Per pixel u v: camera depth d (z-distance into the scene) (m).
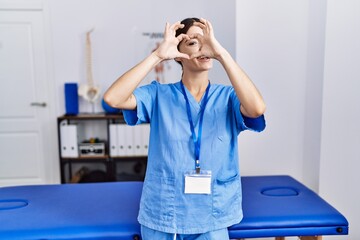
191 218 1.28
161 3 3.71
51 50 3.73
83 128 3.84
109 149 3.58
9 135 3.84
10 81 3.78
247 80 1.19
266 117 2.46
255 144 2.49
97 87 3.68
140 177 3.73
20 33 3.72
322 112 2.19
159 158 1.28
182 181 1.26
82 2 3.69
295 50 2.40
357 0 2.09
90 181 3.59
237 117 1.30
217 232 1.31
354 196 2.23
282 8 2.37
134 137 3.55
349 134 2.19
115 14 3.72
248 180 2.04
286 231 1.51
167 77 3.79
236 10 2.37
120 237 1.44
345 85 2.16
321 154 2.22
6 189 1.95
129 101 1.23
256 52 2.40
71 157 3.54
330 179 2.24
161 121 1.29
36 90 3.80
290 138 2.48
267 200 1.72
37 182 3.91
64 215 1.58
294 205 1.65
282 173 2.51
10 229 1.44
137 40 3.76
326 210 1.59
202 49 1.20
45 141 3.87
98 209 1.65
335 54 2.14
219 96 1.33
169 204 1.27
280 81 2.43
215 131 1.28
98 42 3.74
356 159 2.20
